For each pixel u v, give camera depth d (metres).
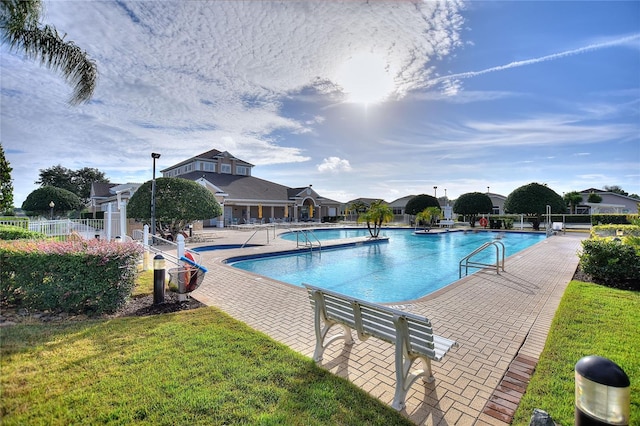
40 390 2.79
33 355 3.44
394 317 2.82
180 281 5.75
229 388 2.92
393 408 2.73
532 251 13.58
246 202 33.72
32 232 10.91
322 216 46.50
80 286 4.86
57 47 7.58
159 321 4.68
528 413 2.68
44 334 4.00
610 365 1.87
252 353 3.66
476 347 4.05
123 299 5.21
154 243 16.36
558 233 24.00
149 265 9.64
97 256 4.93
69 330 4.18
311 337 4.35
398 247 18.23
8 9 6.18
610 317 4.96
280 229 27.38
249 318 5.09
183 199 17.70
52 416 2.46
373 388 3.09
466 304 5.94
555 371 3.33
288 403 2.72
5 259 4.66
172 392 2.82
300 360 3.52
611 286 7.32
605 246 7.51
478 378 3.29
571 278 8.22
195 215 17.89
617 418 1.77
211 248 15.98
